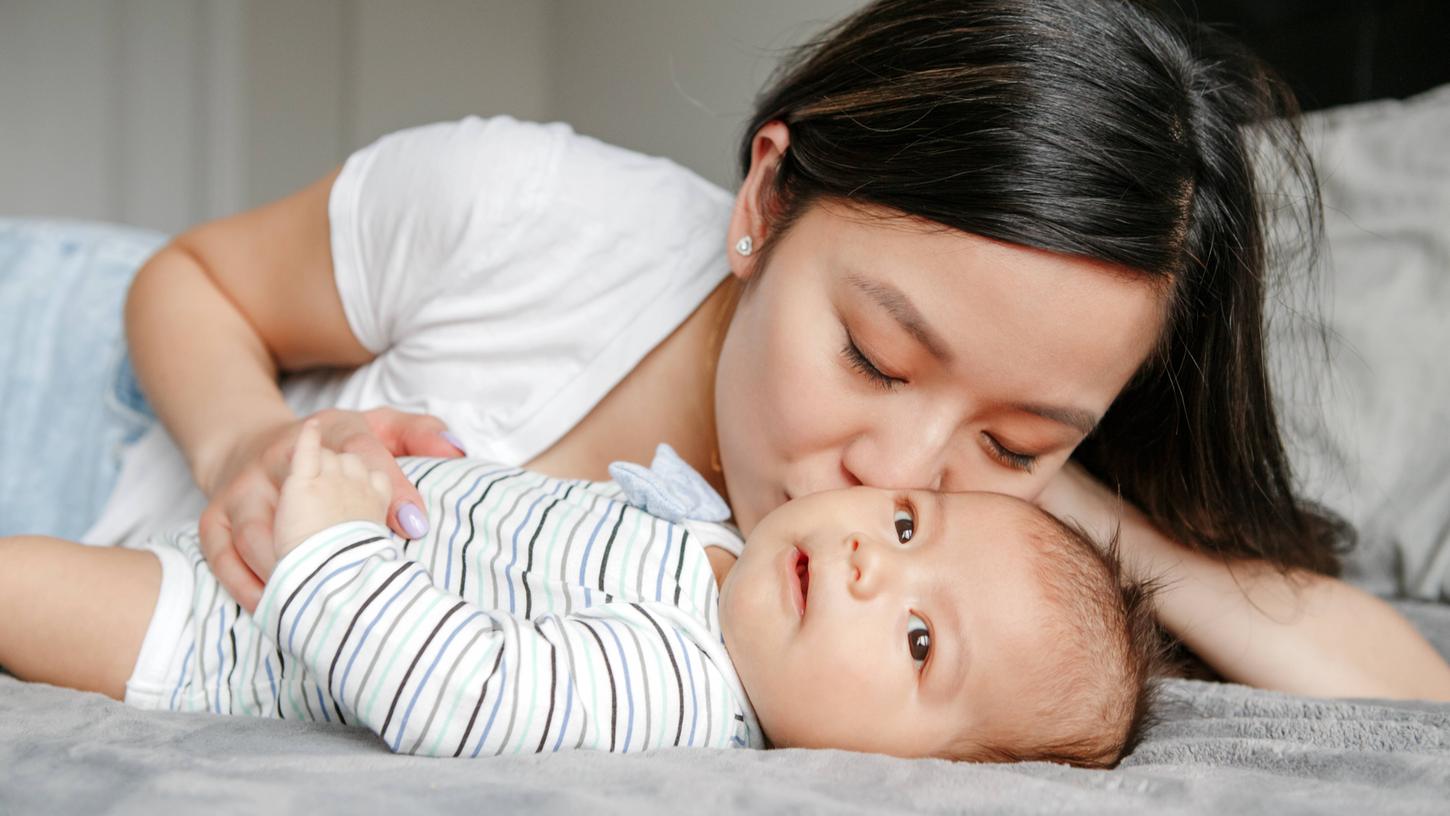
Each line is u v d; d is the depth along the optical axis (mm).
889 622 875
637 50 2812
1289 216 1474
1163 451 1206
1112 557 1023
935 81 916
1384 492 1533
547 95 3240
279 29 3285
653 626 871
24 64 3293
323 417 1072
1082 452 1285
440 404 1206
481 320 1205
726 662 893
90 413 1496
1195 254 988
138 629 901
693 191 1284
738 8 2445
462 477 1019
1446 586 1464
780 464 971
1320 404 1559
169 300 1318
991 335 854
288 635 781
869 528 915
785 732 885
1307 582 1257
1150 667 976
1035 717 876
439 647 764
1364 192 1686
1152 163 897
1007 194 840
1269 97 1245
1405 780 715
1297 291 1597
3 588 886
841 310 903
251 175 3270
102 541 1309
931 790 648
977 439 945
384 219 1245
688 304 1193
